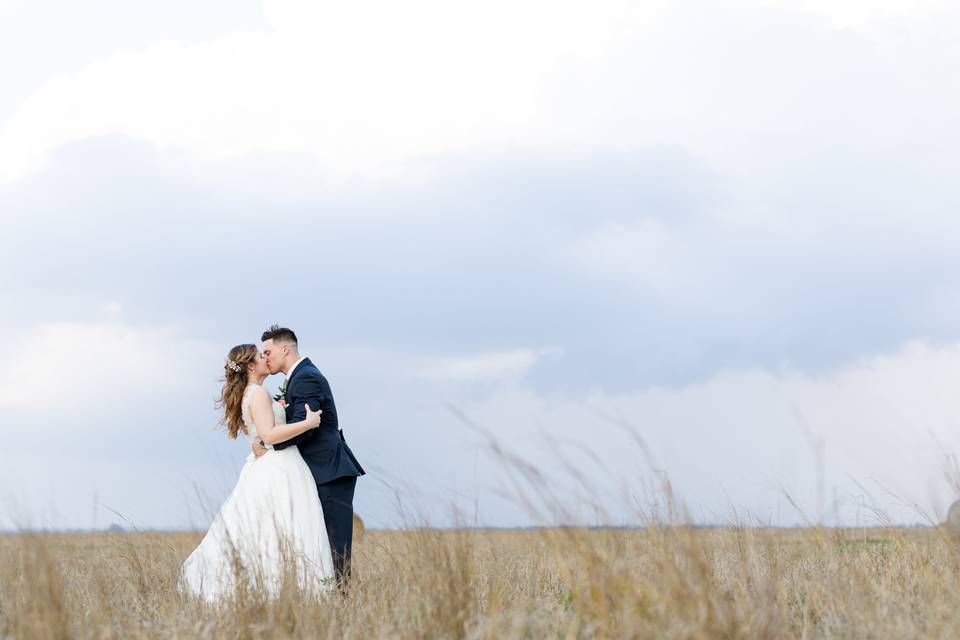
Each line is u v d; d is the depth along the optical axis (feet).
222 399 27.84
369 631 17.54
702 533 14.87
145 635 17.97
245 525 25.50
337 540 26.68
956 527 17.98
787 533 21.54
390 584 20.54
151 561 24.06
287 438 26.40
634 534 15.07
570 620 16.42
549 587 20.86
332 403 27.86
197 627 17.40
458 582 16.70
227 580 21.81
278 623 17.42
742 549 17.72
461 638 15.94
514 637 15.31
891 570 20.15
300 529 25.89
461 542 16.97
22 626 15.28
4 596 16.85
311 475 26.99
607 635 13.87
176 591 22.57
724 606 14.58
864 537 22.02
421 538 17.58
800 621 17.71
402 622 16.85
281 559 21.26
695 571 14.25
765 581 16.65
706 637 13.21
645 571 14.98
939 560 20.56
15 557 17.19
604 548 14.40
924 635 15.76
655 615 13.78
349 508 27.20
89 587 21.29
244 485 26.58
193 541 25.50
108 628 17.29
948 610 16.75
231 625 17.95
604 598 14.14
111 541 24.48
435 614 16.51
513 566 21.22
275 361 28.02
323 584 23.07
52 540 15.72
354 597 21.13
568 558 15.08
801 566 20.66
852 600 17.67
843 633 16.80
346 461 27.43
